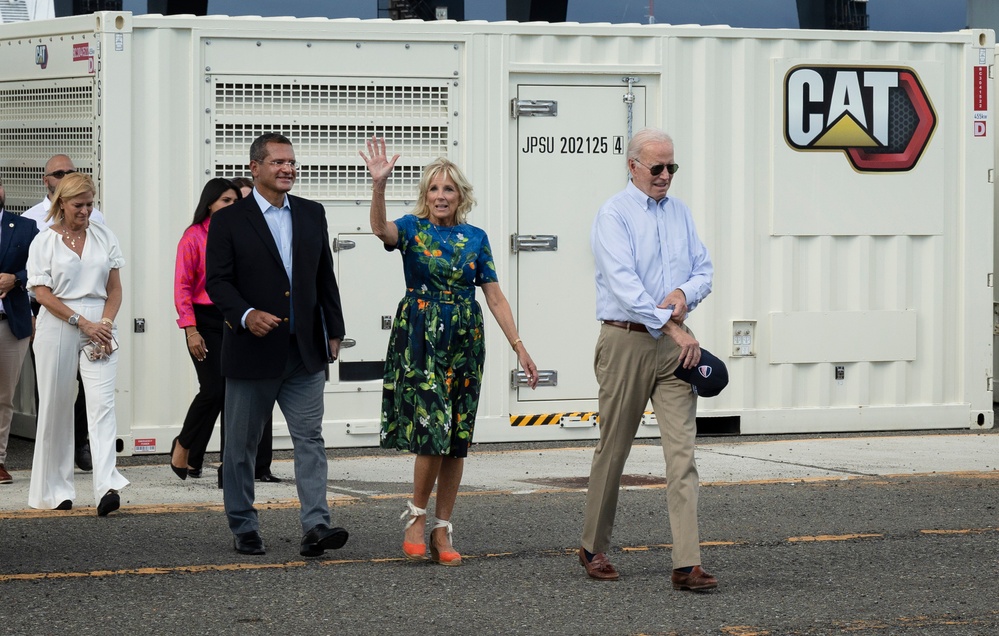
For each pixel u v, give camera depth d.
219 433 22.38
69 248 17.02
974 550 15.45
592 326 23.61
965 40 24.97
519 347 14.49
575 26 23.30
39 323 17.14
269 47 22.30
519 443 23.34
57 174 20.66
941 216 24.89
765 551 15.40
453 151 23.05
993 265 25.89
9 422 19.31
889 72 24.53
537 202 23.33
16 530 16.11
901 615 12.80
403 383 14.23
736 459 21.45
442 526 14.71
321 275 14.94
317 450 14.85
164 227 21.83
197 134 21.97
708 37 23.75
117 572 14.16
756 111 23.97
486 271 14.62
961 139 25.08
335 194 22.59
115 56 21.47
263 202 14.84
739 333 23.97
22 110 23.23
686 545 13.47
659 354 13.50
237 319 14.48
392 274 22.81
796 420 24.30
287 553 15.11
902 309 24.73
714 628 12.35
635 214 13.72
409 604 13.08
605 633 12.19
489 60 23.08
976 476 20.00
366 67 22.67
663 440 13.64
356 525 16.59
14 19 30.89
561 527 16.55
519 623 12.48
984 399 25.28
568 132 23.42
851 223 24.42
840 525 16.73
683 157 23.69
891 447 22.78
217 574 14.12
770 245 24.12
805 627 12.39
